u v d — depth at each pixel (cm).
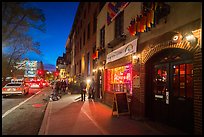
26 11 2138
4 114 1230
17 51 4066
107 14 1573
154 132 751
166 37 809
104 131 772
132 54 1110
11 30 2250
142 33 1009
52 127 845
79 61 3316
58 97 1972
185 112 752
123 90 1276
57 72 8669
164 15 806
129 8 1194
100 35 1856
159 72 919
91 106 1438
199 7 650
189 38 674
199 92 642
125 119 976
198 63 647
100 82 1852
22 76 6625
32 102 1814
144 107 966
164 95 877
